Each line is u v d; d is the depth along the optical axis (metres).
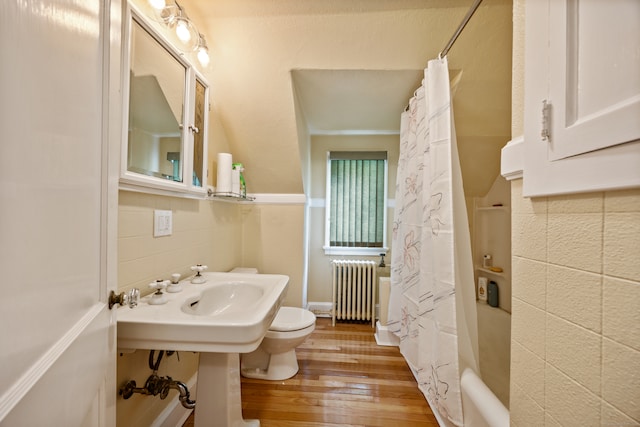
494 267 2.18
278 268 2.30
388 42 1.52
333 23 1.46
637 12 0.40
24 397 0.32
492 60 1.58
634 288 0.42
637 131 0.40
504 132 1.96
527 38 0.63
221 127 1.88
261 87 1.73
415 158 1.80
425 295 1.52
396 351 2.09
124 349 0.82
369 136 2.80
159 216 1.15
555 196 0.57
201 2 1.36
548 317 0.59
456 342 1.26
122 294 0.66
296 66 1.64
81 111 0.50
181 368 1.35
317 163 2.82
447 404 1.25
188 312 1.00
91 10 0.54
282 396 1.54
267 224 2.30
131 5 0.92
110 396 0.66
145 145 1.04
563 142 0.52
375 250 2.76
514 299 0.70
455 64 1.60
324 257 2.83
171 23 1.15
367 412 1.42
